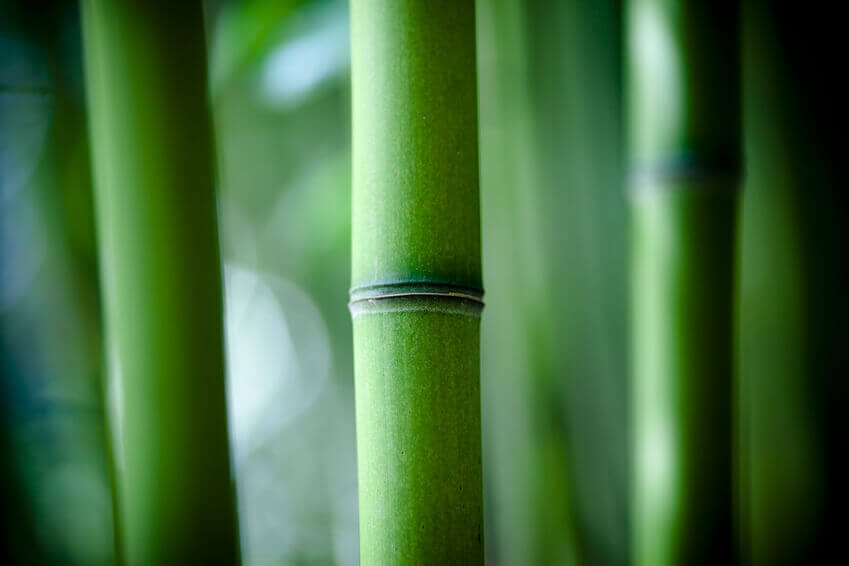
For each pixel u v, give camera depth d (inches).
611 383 42.5
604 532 41.6
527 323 41.7
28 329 37.7
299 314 49.7
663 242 34.4
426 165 26.1
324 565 48.3
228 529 31.2
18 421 36.7
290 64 38.3
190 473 30.8
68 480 36.8
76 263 37.8
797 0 40.8
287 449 51.3
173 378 30.6
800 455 41.8
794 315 41.4
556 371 41.9
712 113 34.0
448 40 26.3
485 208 41.8
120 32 30.3
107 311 34.4
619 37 42.3
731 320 34.5
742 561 39.6
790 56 41.0
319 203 44.3
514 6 40.6
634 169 34.9
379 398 26.2
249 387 49.8
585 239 42.3
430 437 26.1
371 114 26.3
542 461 41.1
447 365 26.2
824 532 40.9
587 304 42.4
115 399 36.8
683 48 34.0
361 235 26.4
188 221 30.6
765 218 41.8
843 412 40.7
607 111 42.4
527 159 41.4
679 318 34.4
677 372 34.4
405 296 26.0
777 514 42.0
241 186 46.8
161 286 30.6
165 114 30.4
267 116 46.1
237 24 38.2
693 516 34.4
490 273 42.0
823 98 40.7
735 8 34.1
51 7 37.8
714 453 34.4
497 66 40.9
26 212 38.6
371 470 26.3
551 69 41.9
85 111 37.9
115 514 33.3
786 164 41.2
